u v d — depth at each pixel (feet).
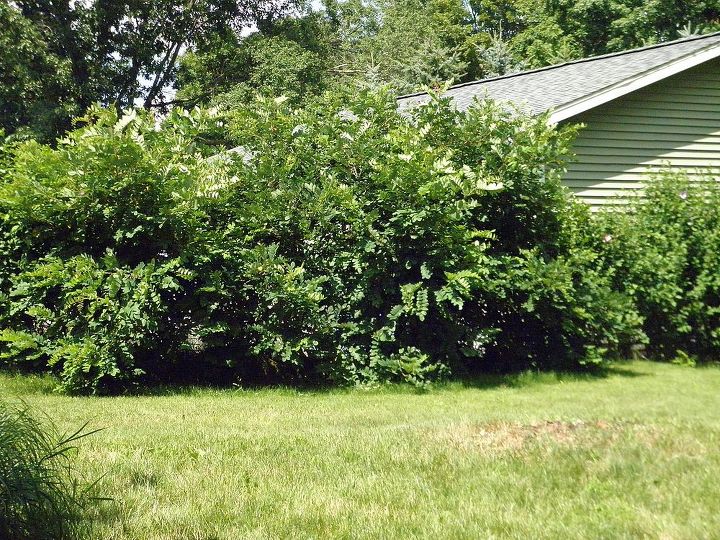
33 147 35.78
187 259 33.81
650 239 43.11
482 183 34.58
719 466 18.52
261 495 17.12
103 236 34.24
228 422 26.17
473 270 34.68
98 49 105.60
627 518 15.23
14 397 31.04
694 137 49.83
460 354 38.34
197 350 36.09
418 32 134.10
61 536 14.08
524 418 25.38
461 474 18.51
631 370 39.78
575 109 46.26
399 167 34.53
